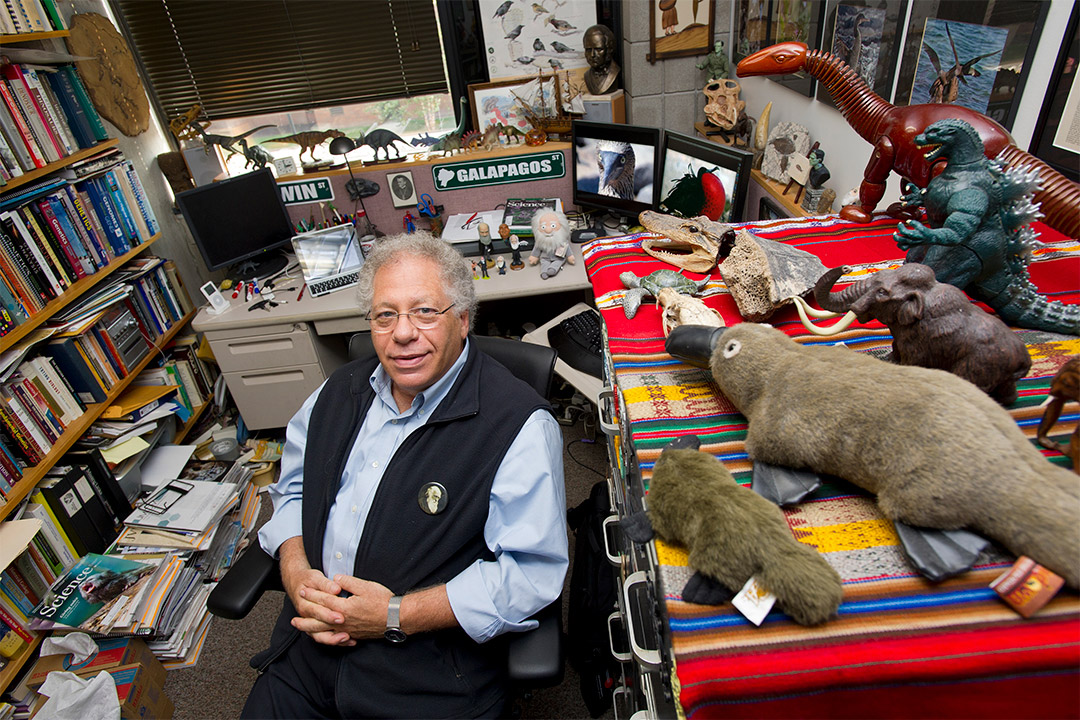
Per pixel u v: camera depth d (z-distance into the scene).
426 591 1.08
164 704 1.62
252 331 2.23
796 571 0.56
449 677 1.09
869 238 1.27
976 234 0.83
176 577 1.78
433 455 1.12
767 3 2.24
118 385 2.04
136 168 2.49
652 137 2.18
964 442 0.57
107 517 1.92
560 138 2.68
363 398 1.24
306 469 1.24
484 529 1.13
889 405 0.62
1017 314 0.89
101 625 1.58
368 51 2.95
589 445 2.39
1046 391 0.77
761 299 1.03
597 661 1.42
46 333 1.79
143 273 2.19
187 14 2.77
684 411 0.87
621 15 2.83
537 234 2.25
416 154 2.74
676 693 0.69
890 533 0.65
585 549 1.55
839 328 0.92
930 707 0.53
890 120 1.25
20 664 1.56
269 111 3.04
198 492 2.04
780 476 0.71
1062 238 1.10
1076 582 0.52
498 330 2.93
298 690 1.15
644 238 1.47
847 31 1.71
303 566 1.19
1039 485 0.54
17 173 1.67
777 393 0.71
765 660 0.55
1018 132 1.17
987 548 0.59
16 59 1.71
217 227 2.38
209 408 2.59
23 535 1.49
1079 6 1.00
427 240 1.21
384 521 1.11
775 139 2.12
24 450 1.65
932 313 0.72
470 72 3.01
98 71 2.29
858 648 0.54
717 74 2.49
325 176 2.63
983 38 1.20
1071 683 0.51
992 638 0.53
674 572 0.65
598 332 2.02
